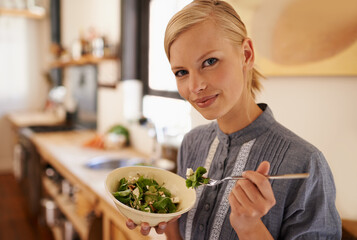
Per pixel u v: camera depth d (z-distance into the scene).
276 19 1.24
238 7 1.33
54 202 2.82
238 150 0.75
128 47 2.79
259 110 0.75
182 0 2.28
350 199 1.14
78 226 2.12
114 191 0.75
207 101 0.63
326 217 0.63
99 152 2.61
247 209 0.55
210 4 0.62
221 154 0.78
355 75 1.12
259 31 1.29
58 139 3.11
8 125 5.14
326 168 0.65
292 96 1.24
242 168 0.72
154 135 2.23
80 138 3.18
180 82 0.67
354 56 1.11
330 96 1.17
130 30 2.77
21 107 5.23
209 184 0.67
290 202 0.65
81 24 3.89
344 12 1.11
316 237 0.64
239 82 0.64
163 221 0.67
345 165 1.16
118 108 2.97
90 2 3.51
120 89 2.89
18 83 5.16
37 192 3.17
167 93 2.50
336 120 1.17
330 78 1.17
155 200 0.73
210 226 0.74
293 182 0.65
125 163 2.26
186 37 0.61
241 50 0.64
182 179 0.79
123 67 2.80
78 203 2.07
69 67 4.40
